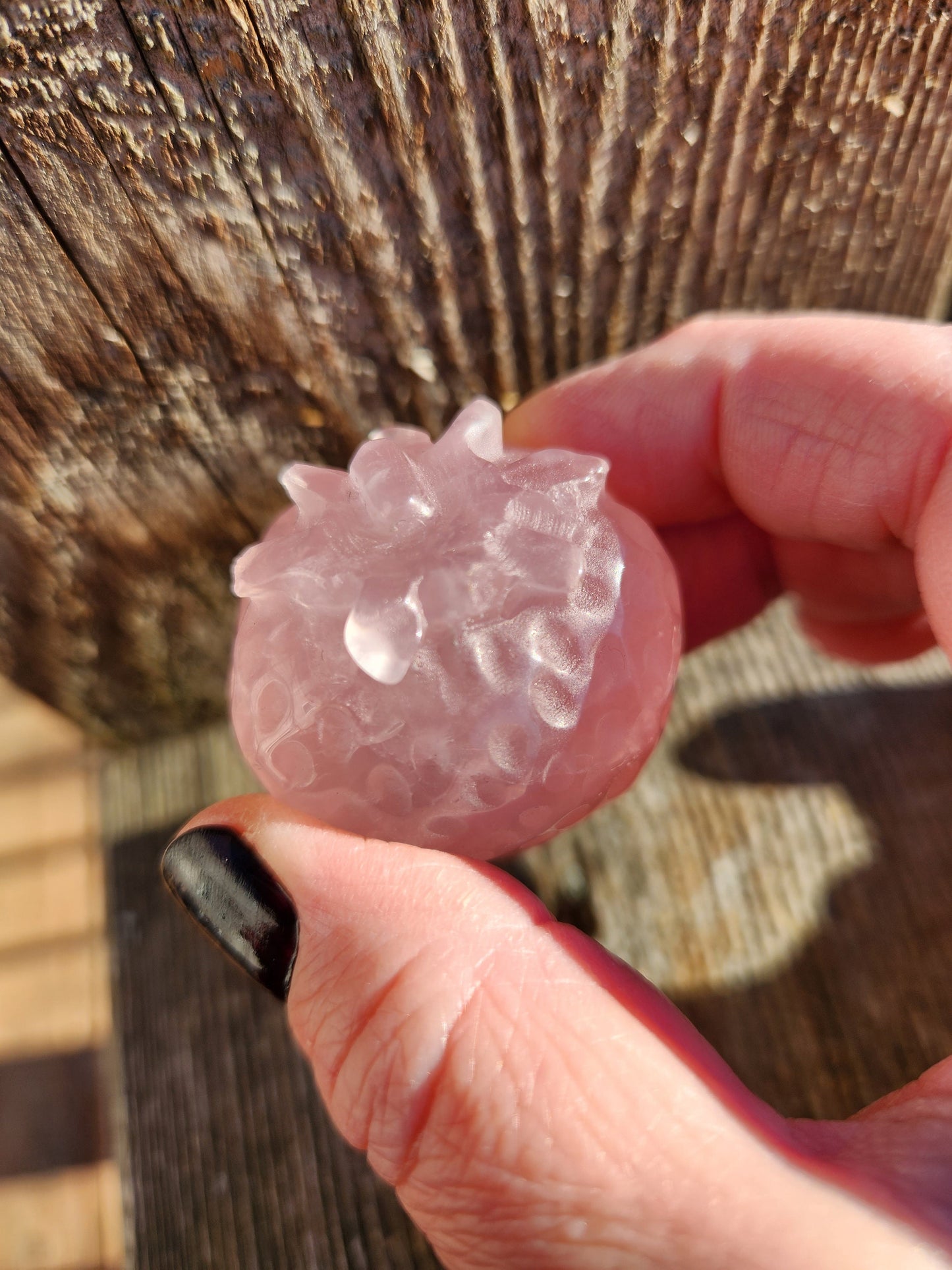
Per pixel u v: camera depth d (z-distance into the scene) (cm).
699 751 11
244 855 7
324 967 6
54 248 7
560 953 7
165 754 12
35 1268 10
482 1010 6
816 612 11
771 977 10
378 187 8
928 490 8
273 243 8
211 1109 10
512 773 7
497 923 7
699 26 7
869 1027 9
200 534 10
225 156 7
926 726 11
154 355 8
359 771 7
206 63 6
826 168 9
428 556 7
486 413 7
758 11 7
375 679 6
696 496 10
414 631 6
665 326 10
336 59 7
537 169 8
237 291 8
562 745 7
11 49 6
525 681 6
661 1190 6
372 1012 6
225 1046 10
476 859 7
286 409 9
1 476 8
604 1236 6
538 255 9
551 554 6
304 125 7
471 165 8
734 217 9
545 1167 6
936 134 9
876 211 10
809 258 10
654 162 8
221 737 12
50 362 8
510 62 7
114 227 7
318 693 7
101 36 6
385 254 8
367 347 9
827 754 11
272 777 7
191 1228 9
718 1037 9
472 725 6
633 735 7
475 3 7
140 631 11
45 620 10
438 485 7
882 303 11
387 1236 9
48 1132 11
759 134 8
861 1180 6
